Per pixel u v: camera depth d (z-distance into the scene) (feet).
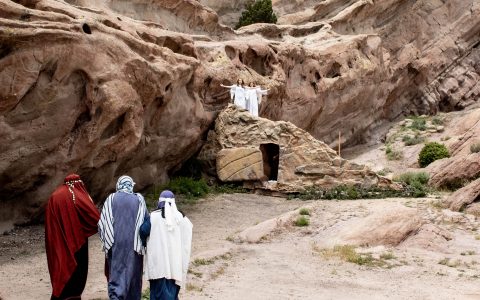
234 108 75.31
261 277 40.04
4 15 42.01
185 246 28.48
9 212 47.16
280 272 41.55
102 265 40.93
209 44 80.48
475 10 131.64
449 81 128.06
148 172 63.67
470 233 54.29
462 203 60.90
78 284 30.63
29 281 36.24
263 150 76.74
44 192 47.98
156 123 60.75
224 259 44.32
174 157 68.74
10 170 44.32
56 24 44.52
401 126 118.42
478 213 59.41
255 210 63.87
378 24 127.34
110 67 49.93
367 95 112.06
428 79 127.13
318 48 101.19
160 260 27.61
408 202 64.03
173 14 88.89
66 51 45.16
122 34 52.54
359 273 41.96
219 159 73.41
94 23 49.03
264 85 83.51
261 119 74.08
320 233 52.37
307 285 38.65
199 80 68.95
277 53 89.04
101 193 55.93
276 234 52.03
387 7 126.31
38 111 44.62
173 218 28.09
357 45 108.68
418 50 126.82
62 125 46.91
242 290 36.55
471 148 89.86
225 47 81.20
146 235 28.09
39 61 43.04
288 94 90.99
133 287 28.35
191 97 68.08
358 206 61.52
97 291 34.09
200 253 44.55
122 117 52.95
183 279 28.17
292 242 50.49
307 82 96.22
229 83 77.56
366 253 46.60
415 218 51.67
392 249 48.47
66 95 46.65
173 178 72.64
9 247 43.62
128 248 27.96
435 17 130.41
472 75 130.11
